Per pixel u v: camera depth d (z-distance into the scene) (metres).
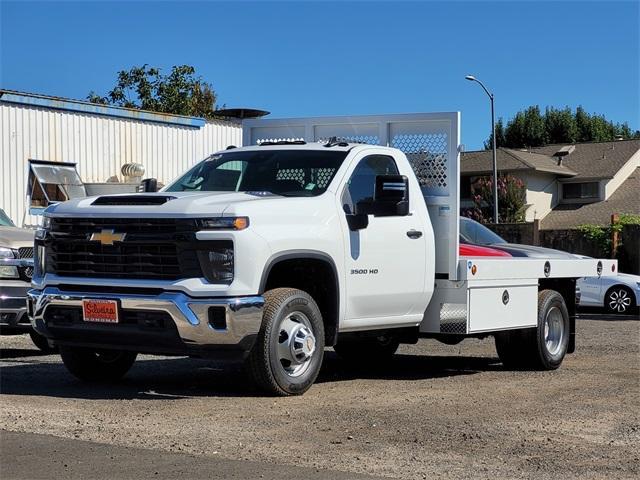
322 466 5.59
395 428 6.73
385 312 8.90
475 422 7.05
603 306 21.78
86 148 21.02
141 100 46.19
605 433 6.80
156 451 5.85
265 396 7.91
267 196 8.04
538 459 5.94
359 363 11.10
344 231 8.30
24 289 11.03
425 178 9.58
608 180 48.09
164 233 7.45
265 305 7.67
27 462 5.55
